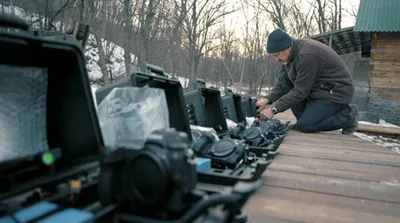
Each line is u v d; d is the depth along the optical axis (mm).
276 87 3195
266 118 2658
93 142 696
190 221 489
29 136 673
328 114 2750
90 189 626
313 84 2664
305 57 2564
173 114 1222
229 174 954
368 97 8016
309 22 18234
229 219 488
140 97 939
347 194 1060
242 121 2562
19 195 578
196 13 10602
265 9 17656
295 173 1329
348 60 16078
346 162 1598
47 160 654
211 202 475
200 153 1104
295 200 981
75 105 712
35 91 702
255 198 988
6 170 600
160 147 550
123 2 6641
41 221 457
